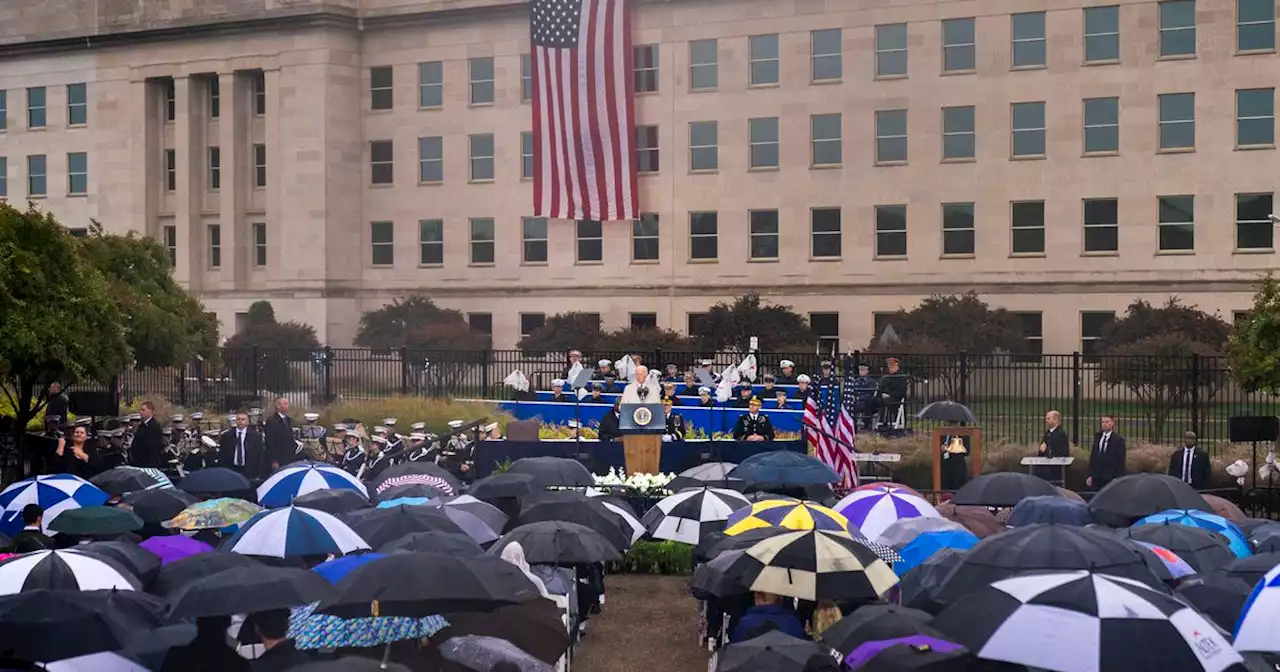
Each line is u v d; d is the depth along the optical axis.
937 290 63.62
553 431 35.19
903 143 64.38
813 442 27.39
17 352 28.91
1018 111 62.69
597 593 18.61
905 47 64.19
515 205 70.88
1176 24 60.38
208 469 21.80
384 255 73.44
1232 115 59.62
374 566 11.16
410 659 11.70
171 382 50.38
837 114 65.31
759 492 20.36
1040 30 62.25
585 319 64.81
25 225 30.16
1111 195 61.19
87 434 30.25
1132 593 10.23
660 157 68.12
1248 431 29.36
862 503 18.12
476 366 52.22
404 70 72.75
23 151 80.75
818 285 65.56
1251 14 59.41
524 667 11.23
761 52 66.50
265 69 73.81
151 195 78.12
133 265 43.78
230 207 75.50
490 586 11.11
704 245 67.69
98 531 16.86
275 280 73.81
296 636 11.37
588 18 65.19
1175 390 41.41
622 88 65.56
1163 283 60.38
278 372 49.34
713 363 48.56
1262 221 59.25
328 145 72.44
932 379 45.00
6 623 10.86
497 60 71.00
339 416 38.66
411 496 18.80
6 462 30.81
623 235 69.19
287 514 14.58
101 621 10.98
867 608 11.72
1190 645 9.82
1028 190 62.38
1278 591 10.84
